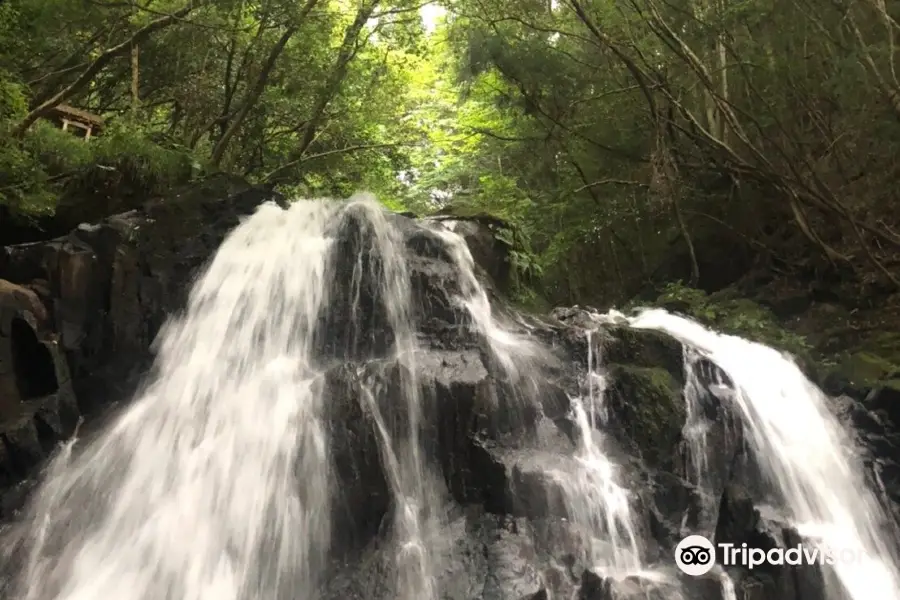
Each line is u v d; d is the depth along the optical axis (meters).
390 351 6.41
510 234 9.11
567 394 6.20
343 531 4.91
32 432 5.57
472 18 11.42
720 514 5.18
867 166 9.59
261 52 11.66
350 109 13.40
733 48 9.82
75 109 12.67
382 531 4.88
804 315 9.88
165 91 13.44
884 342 8.57
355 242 7.12
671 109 10.28
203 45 11.69
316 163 13.68
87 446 5.68
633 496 5.38
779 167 10.02
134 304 6.60
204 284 6.92
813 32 9.23
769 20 9.26
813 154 10.14
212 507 5.14
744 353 7.66
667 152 10.27
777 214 11.12
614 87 11.07
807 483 6.24
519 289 8.84
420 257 7.42
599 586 4.39
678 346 6.72
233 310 6.74
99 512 5.19
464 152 17.59
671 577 4.78
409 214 8.55
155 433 5.73
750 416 6.47
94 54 11.78
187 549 4.93
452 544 4.74
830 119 9.48
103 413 6.02
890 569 5.82
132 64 11.33
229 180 8.20
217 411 5.77
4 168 7.45
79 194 8.06
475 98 15.66
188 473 5.37
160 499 5.23
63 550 4.91
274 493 5.10
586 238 12.44
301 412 5.40
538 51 10.59
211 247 7.29
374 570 4.58
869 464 6.60
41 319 6.18
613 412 6.14
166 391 6.11
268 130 13.38
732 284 11.38
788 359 7.82
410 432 5.37
